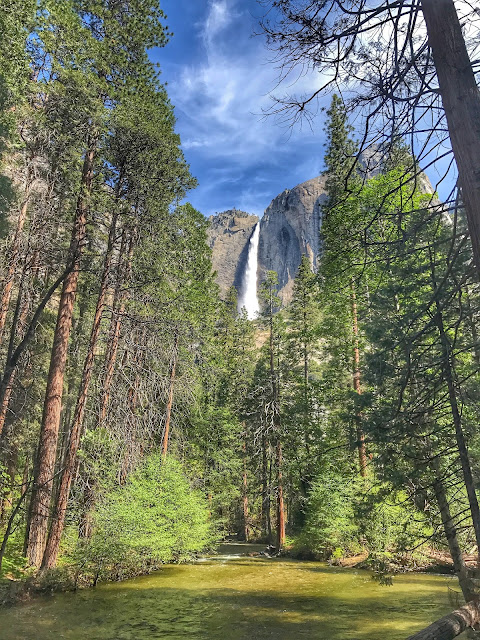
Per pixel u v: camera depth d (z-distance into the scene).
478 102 3.00
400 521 11.23
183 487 18.50
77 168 12.62
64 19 12.47
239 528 33.97
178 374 19.58
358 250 6.07
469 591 6.72
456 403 6.50
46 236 12.32
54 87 12.11
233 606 11.12
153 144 14.48
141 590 12.99
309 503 21.23
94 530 14.35
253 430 28.59
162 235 16.14
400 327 6.14
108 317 14.70
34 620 9.34
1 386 4.18
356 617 9.80
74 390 23.47
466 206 2.97
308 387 24.81
